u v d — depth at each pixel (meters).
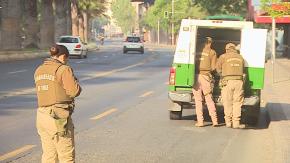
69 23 179.62
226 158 26.48
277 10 66.50
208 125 37.00
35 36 137.00
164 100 50.41
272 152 28.00
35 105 44.59
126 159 25.73
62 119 19.08
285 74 81.00
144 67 98.31
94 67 95.62
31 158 25.42
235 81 35.50
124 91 57.50
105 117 39.28
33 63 103.50
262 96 51.91
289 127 33.53
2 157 25.53
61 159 19.47
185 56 37.31
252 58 36.81
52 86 19.03
